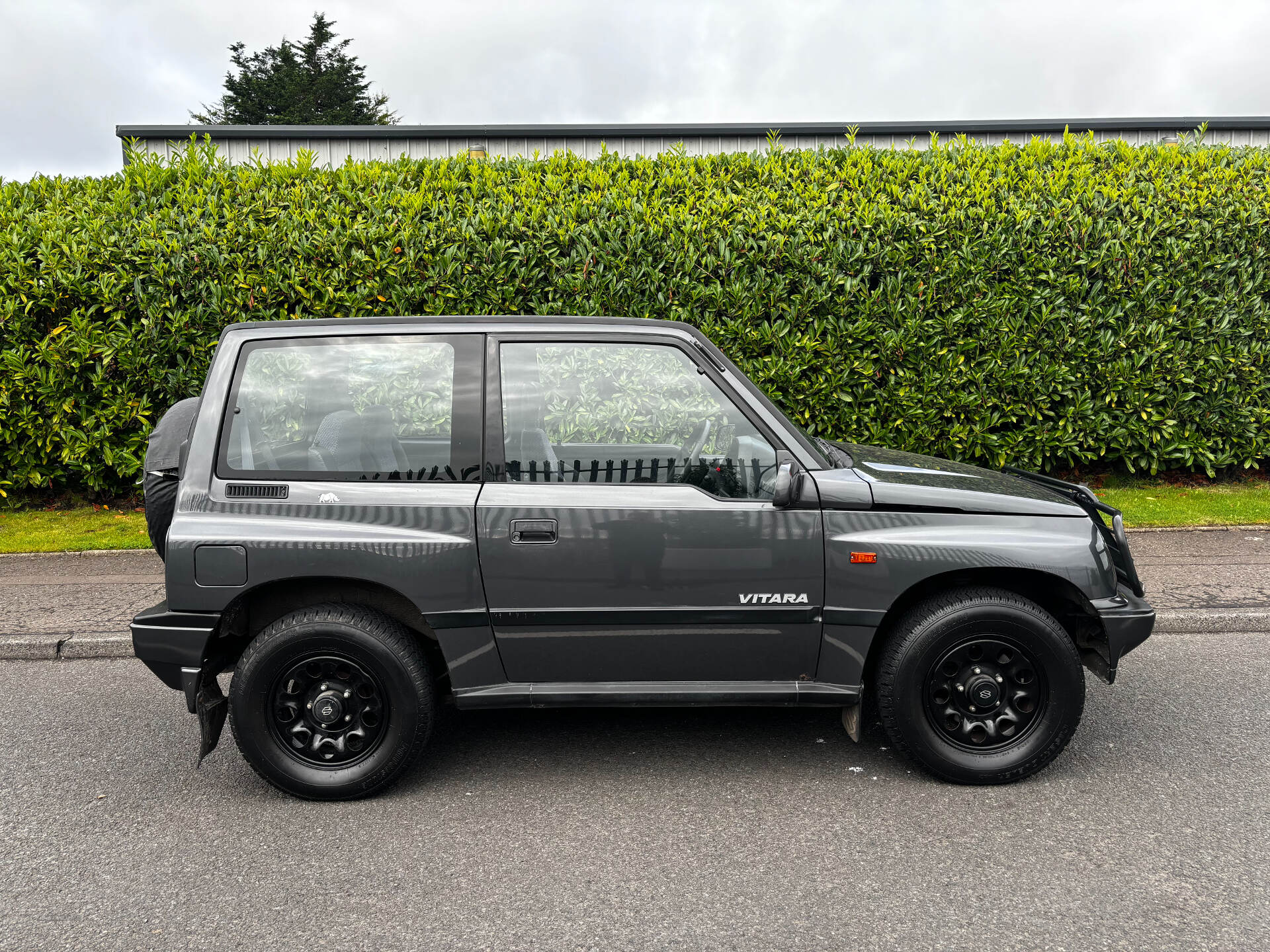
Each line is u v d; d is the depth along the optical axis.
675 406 3.54
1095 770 3.62
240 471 3.42
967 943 2.51
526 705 3.47
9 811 3.42
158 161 8.08
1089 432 7.98
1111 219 7.73
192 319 7.55
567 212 7.59
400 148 11.57
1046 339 7.75
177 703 4.51
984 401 7.79
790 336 7.61
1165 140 8.64
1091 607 3.42
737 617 3.39
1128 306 7.74
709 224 7.59
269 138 11.48
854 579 3.38
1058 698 3.42
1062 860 2.95
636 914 2.69
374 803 3.45
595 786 3.56
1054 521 3.46
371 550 3.32
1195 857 2.96
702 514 3.36
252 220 7.56
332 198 7.70
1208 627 5.29
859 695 3.46
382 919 2.68
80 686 4.75
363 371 3.49
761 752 3.86
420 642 3.68
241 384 3.48
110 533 7.46
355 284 7.60
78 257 7.52
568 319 3.59
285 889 2.86
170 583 3.33
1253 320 7.88
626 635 3.40
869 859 2.97
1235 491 8.17
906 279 7.68
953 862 2.95
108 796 3.54
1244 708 4.20
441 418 3.46
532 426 3.48
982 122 11.42
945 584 3.57
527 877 2.90
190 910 2.74
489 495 3.38
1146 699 4.32
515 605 3.37
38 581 6.32
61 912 2.74
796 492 3.30
